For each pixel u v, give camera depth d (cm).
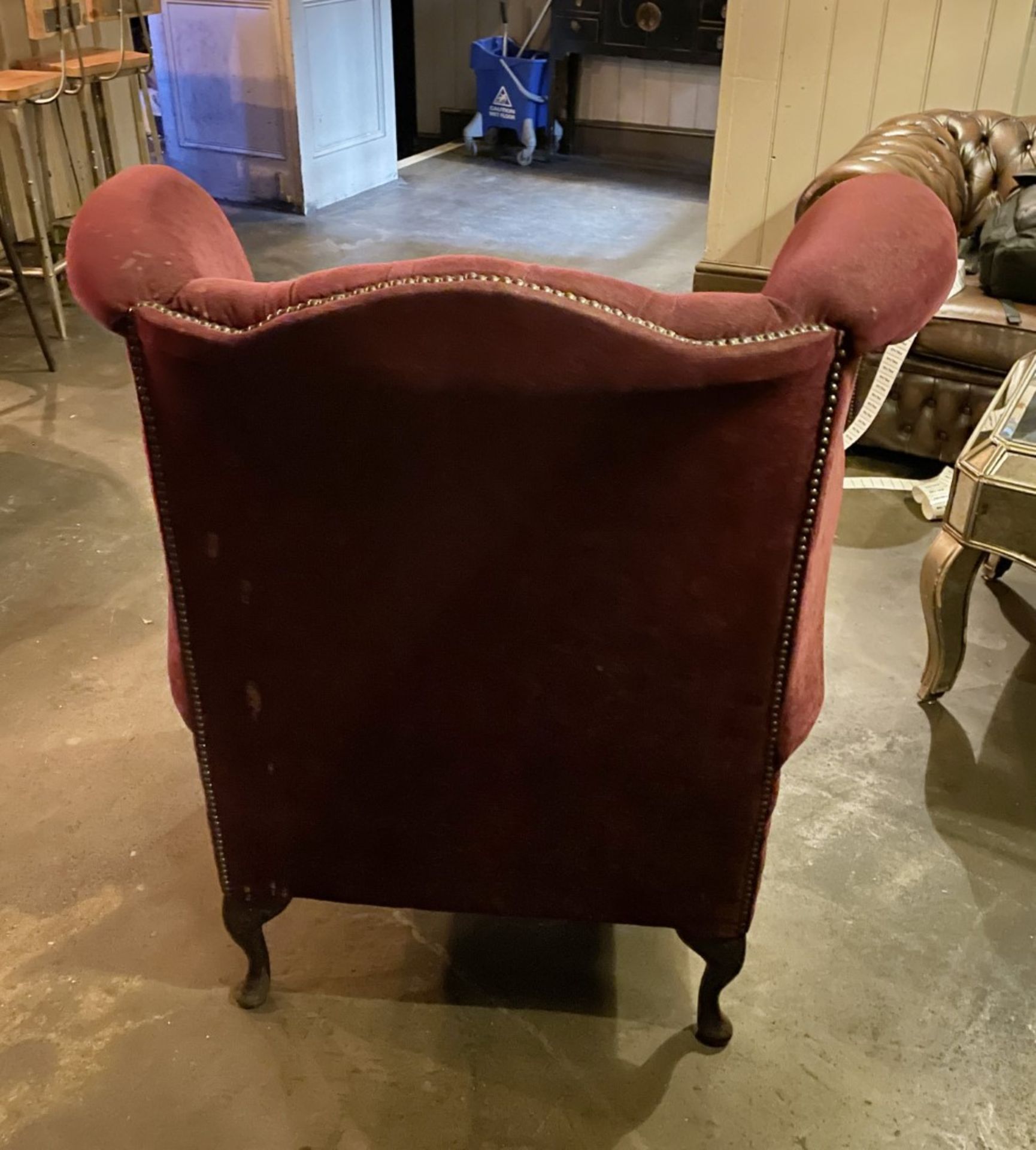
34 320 322
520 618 108
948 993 147
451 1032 141
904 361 264
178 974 148
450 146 605
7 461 278
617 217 485
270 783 123
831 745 190
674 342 90
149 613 222
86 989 146
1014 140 287
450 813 123
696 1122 131
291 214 485
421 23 609
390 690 114
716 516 100
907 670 209
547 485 99
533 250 440
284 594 109
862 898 161
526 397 93
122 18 352
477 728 116
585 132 589
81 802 176
